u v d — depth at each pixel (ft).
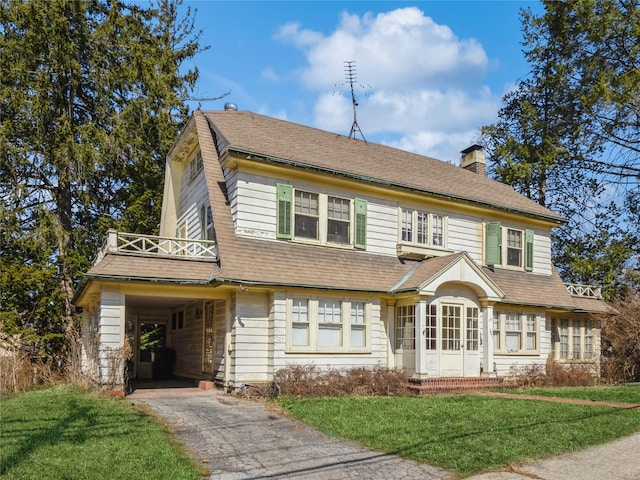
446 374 57.00
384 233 60.75
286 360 50.14
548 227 77.46
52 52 75.00
